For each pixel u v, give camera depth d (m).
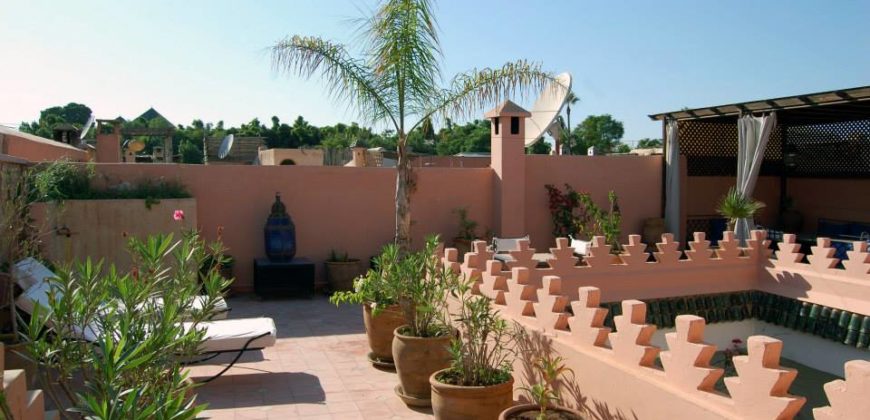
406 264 6.43
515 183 13.43
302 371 7.28
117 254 10.27
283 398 6.39
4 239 6.70
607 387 4.48
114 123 18.36
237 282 11.83
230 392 6.56
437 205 13.23
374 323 7.32
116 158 17.80
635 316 4.35
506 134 13.34
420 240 13.10
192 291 4.19
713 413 3.63
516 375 5.67
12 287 5.91
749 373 3.48
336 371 7.29
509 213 13.41
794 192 17.44
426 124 9.85
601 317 4.77
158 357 3.55
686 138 15.95
